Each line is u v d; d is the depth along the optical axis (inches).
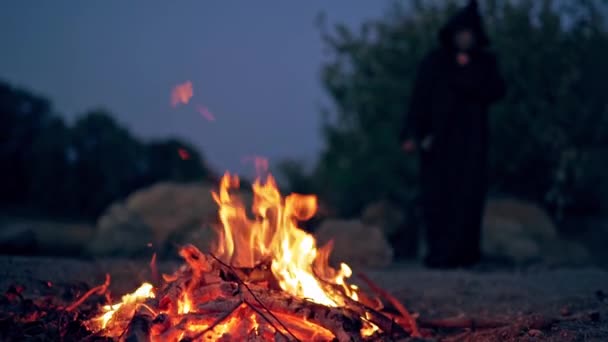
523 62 527.5
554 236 498.9
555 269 387.2
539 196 565.3
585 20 529.3
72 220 823.1
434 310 243.1
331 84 571.8
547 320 196.9
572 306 238.4
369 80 562.6
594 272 334.3
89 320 180.5
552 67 524.4
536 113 531.8
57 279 241.0
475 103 391.5
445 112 389.7
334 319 165.5
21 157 903.7
